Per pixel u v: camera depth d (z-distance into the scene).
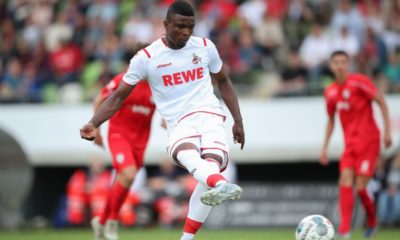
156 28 69.12
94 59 69.25
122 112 35.66
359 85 39.03
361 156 39.25
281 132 62.19
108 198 35.34
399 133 59.09
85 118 65.19
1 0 78.25
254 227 58.03
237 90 63.91
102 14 73.25
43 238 46.44
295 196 58.34
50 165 66.75
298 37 68.12
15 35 75.62
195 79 24.84
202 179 23.12
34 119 65.88
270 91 63.16
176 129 24.64
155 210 61.50
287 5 69.75
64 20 74.06
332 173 67.44
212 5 70.38
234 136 26.09
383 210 56.44
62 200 62.81
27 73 70.44
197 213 25.44
